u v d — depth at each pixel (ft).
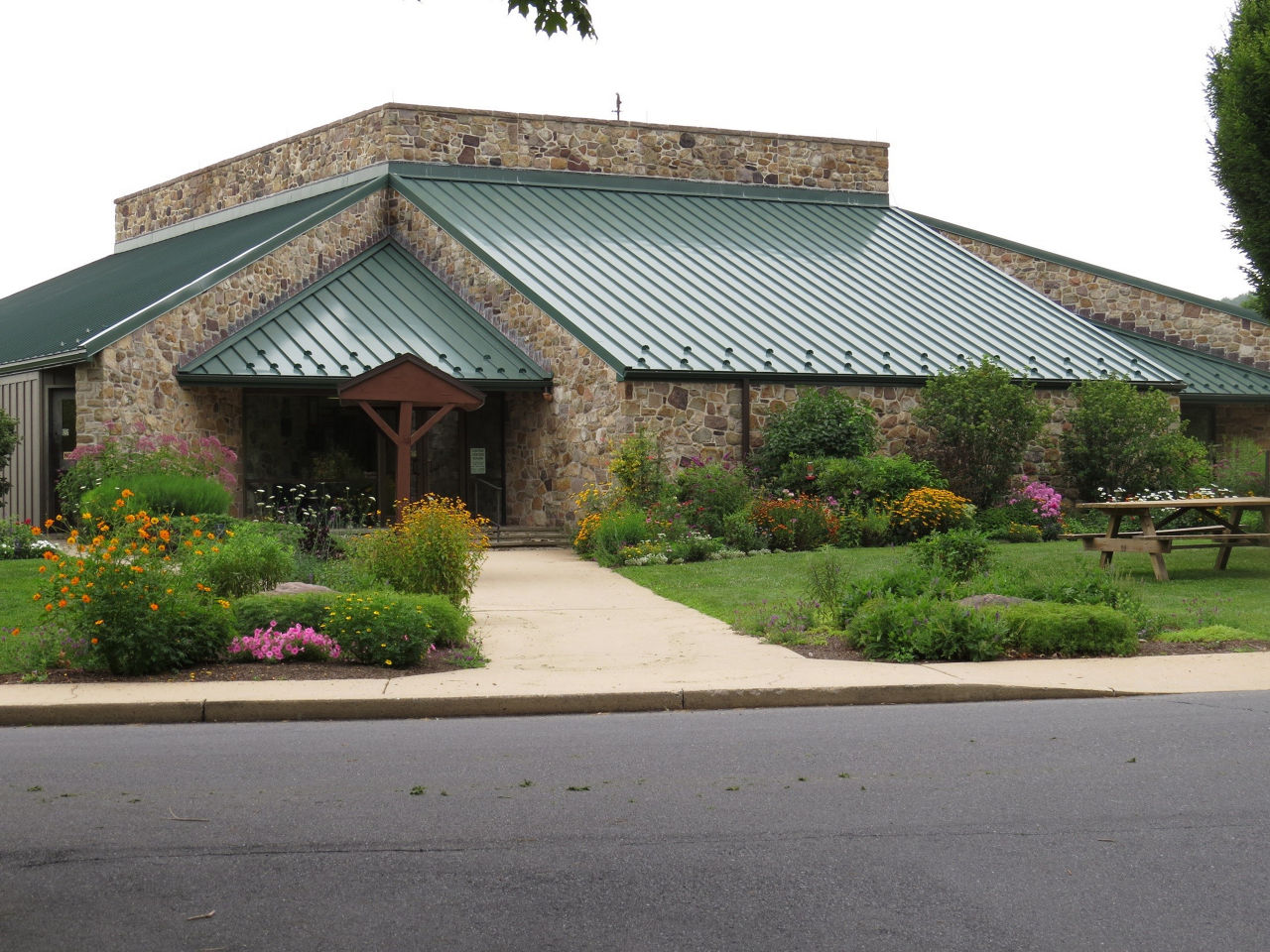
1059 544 69.41
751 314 83.20
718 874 18.21
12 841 19.88
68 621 35.32
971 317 90.68
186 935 16.06
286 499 75.66
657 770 24.34
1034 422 77.92
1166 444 81.46
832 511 70.38
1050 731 27.58
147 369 69.41
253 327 77.51
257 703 30.17
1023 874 18.17
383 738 27.66
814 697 31.78
